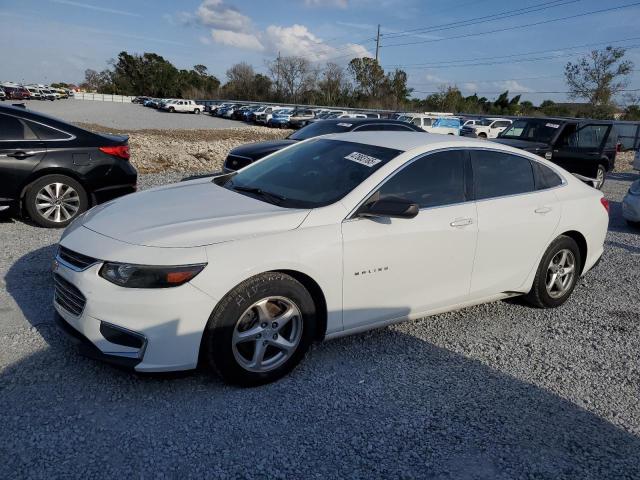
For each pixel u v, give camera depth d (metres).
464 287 4.26
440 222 3.97
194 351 3.13
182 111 67.88
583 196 5.10
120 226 3.43
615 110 44.72
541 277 4.82
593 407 3.43
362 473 2.70
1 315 4.12
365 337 4.22
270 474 2.65
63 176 6.80
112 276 3.08
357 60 81.38
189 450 2.77
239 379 3.30
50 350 3.65
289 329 3.52
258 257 3.22
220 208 3.67
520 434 3.10
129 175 7.33
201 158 14.70
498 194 4.46
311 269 3.41
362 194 3.72
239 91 97.25
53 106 56.31
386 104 74.19
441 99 69.06
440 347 4.14
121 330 3.05
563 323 4.75
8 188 6.54
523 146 11.55
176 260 3.05
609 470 2.83
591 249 5.21
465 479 2.71
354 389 3.45
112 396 3.19
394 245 3.74
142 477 2.57
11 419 2.92
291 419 3.09
